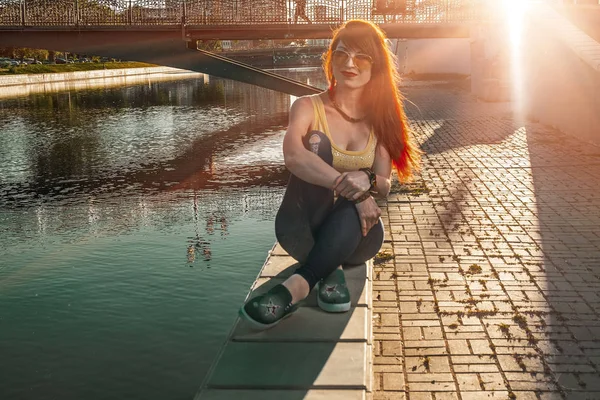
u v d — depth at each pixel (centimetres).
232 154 1677
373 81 337
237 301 642
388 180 340
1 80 4909
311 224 335
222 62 2364
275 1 2333
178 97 3781
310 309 336
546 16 1605
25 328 575
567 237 656
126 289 679
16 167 1541
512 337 425
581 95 1307
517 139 1364
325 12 2356
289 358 286
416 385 367
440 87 3200
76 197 1212
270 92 4125
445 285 527
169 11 2338
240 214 1038
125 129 2258
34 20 2356
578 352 400
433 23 2450
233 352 292
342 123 336
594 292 502
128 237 905
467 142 1357
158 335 558
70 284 698
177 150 1764
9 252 841
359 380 268
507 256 600
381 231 364
